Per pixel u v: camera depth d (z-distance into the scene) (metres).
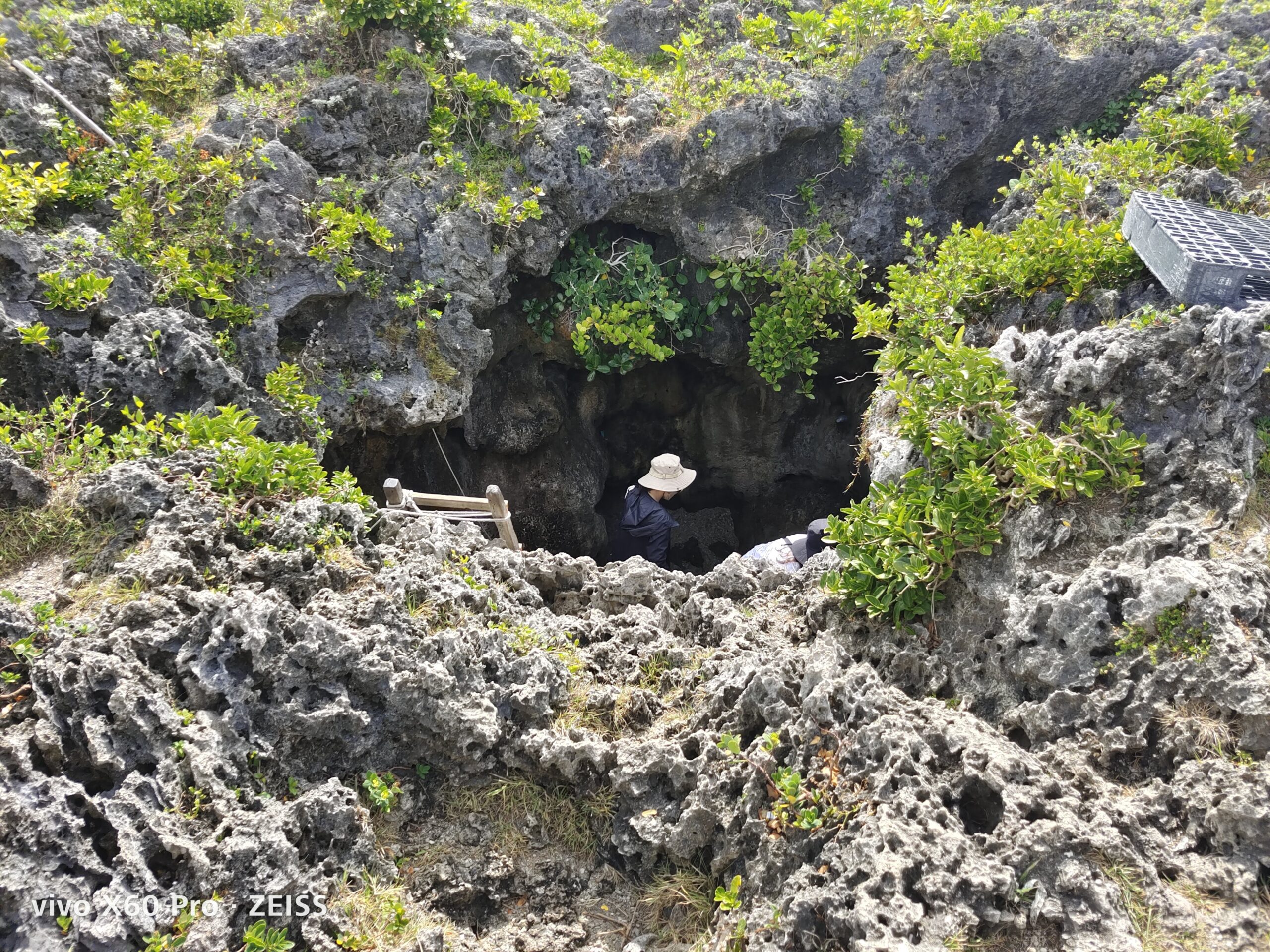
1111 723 3.43
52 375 5.24
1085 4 9.02
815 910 2.96
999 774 3.20
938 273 5.88
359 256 6.95
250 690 3.55
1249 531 3.75
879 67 8.39
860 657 4.40
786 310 8.33
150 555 3.87
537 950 3.42
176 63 7.58
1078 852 2.93
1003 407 4.44
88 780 3.22
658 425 10.50
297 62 7.69
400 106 7.39
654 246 8.61
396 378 7.23
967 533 4.11
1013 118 8.36
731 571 5.13
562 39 8.45
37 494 4.36
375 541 4.88
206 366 5.68
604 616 4.84
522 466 9.38
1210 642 3.28
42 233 5.96
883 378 5.77
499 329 8.43
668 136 7.68
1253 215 5.63
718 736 3.74
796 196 8.41
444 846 3.67
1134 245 5.23
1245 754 3.09
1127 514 4.02
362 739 3.69
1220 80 7.56
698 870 3.60
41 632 3.45
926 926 2.79
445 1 7.46
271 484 4.45
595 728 3.99
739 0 9.33
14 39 7.03
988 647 4.00
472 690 3.82
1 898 2.73
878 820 3.06
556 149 7.58
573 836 3.76
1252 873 2.83
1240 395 4.02
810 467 10.45
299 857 3.29
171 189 6.57
